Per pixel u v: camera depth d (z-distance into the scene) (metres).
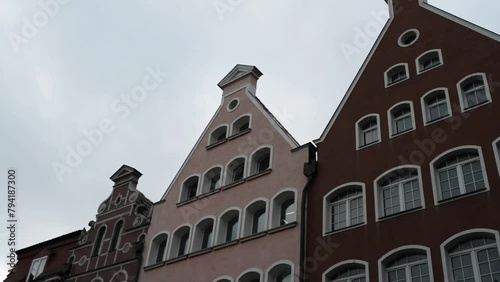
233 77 29.69
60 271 29.22
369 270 17.98
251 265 21.27
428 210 17.81
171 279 23.83
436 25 22.64
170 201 27.28
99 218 30.44
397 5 24.73
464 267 16.30
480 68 19.92
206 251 23.36
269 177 23.41
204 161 27.19
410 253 17.61
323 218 20.44
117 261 27.12
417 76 21.64
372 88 22.84
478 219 16.59
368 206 19.52
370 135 21.80
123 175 31.30
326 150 22.42
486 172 17.31
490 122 18.28
